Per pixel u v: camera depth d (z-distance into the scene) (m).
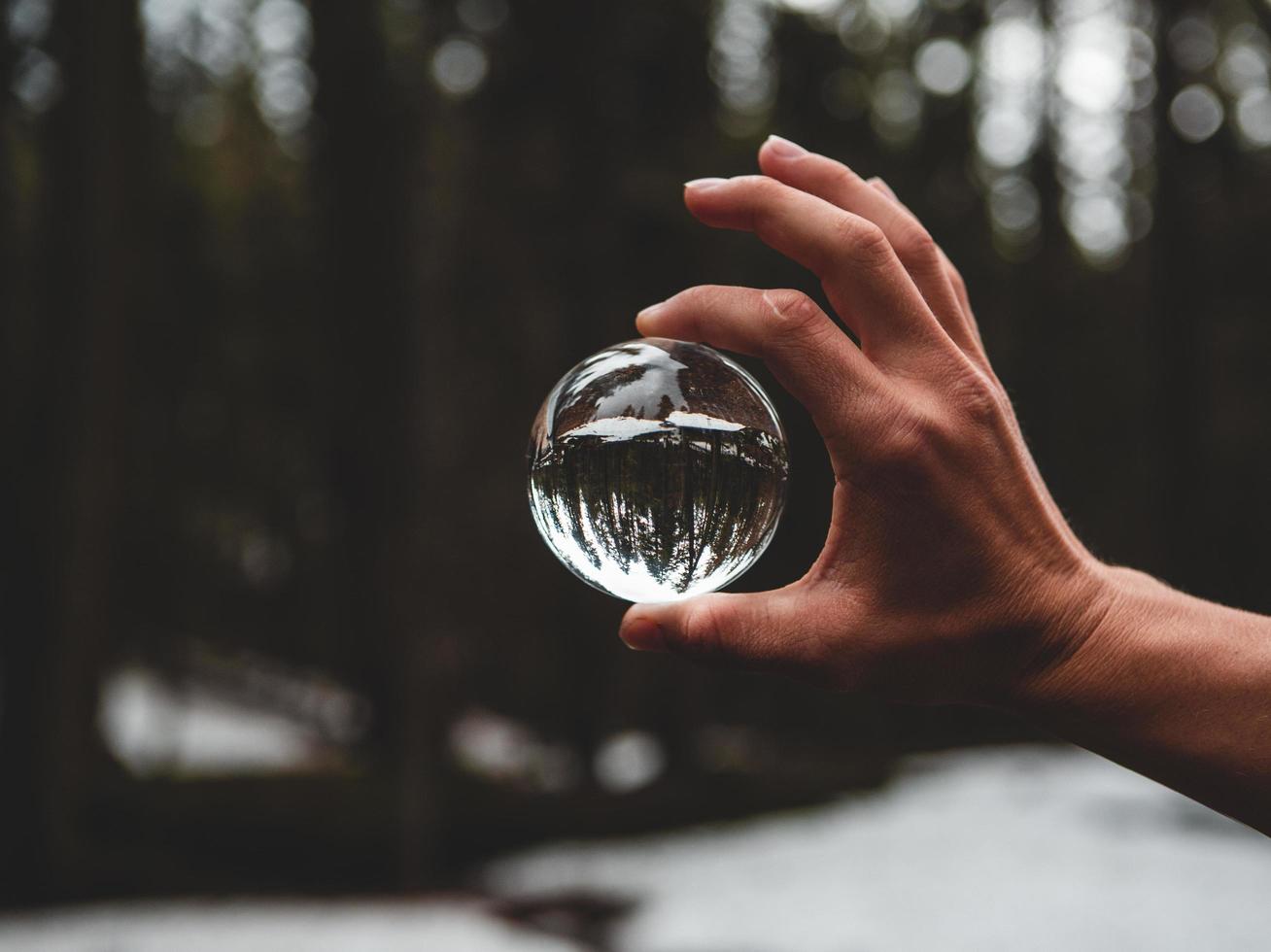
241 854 8.90
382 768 12.48
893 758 16.59
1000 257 17.44
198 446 15.28
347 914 7.30
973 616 1.13
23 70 9.53
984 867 8.52
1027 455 1.25
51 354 8.53
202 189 14.42
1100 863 8.57
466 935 6.72
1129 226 18.31
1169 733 1.10
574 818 10.81
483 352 15.18
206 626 18.84
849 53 14.05
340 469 12.88
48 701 8.14
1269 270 15.56
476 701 17.00
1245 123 15.86
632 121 13.68
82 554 8.48
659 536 1.35
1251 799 1.07
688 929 7.04
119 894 7.73
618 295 13.85
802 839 10.10
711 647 1.17
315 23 12.77
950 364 1.13
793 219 1.14
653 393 1.35
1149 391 16.64
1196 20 15.45
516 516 16.00
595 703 13.88
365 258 12.37
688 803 11.95
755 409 1.39
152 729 16.48
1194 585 15.56
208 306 14.30
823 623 1.15
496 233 14.29
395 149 12.43
